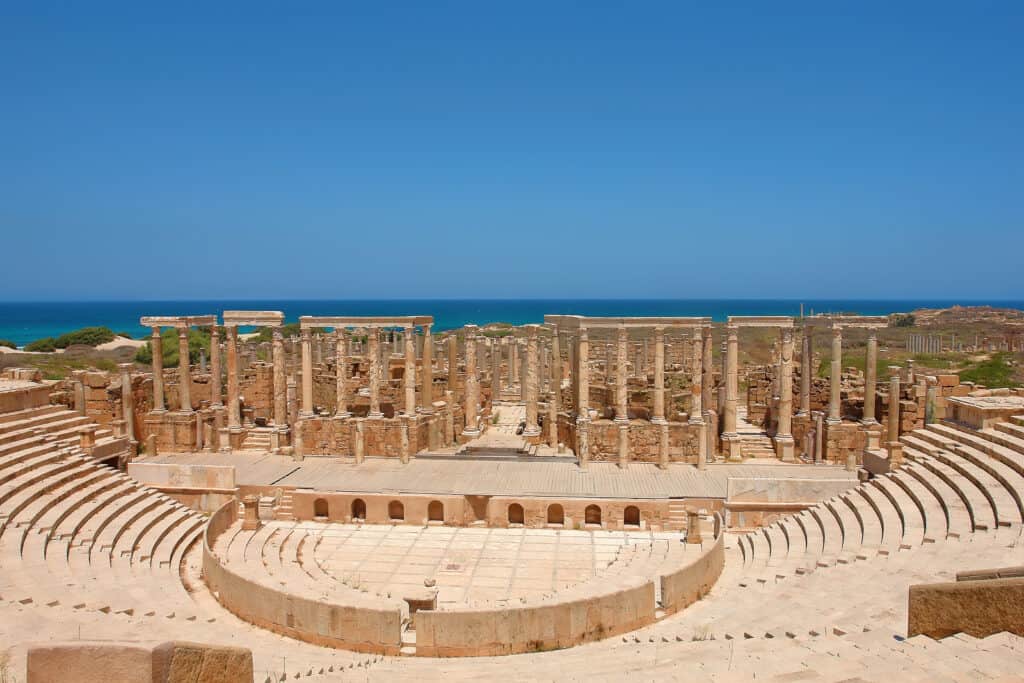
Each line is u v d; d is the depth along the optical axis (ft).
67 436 122.93
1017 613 47.78
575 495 122.72
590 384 188.03
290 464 143.64
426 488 127.24
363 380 190.29
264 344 329.31
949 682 40.57
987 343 298.56
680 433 144.05
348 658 73.36
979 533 80.38
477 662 68.23
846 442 142.61
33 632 62.18
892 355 276.82
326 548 112.88
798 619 66.54
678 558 100.78
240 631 80.69
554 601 80.64
